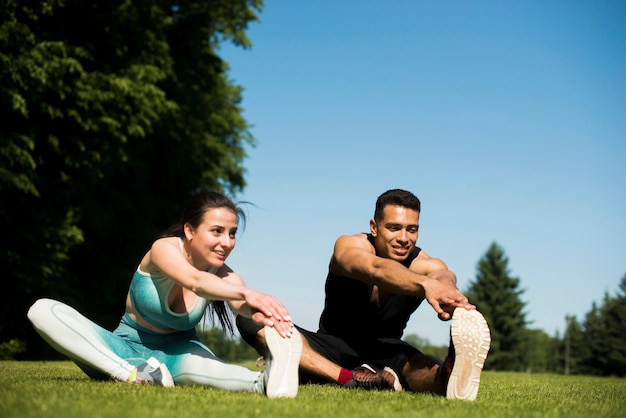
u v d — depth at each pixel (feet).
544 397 13.79
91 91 52.34
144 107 57.82
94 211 61.31
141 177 68.74
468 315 11.78
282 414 8.89
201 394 11.01
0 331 55.62
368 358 15.11
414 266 14.47
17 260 51.42
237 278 14.07
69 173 55.83
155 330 13.92
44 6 49.70
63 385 11.73
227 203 13.38
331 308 15.34
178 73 73.51
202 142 81.92
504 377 28.71
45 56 49.01
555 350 207.72
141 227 71.56
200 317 13.89
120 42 58.23
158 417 8.25
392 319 15.11
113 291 70.44
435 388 12.92
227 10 79.71
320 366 14.53
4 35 46.91
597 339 158.51
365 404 10.43
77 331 12.86
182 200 80.84
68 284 59.57
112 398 9.95
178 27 73.92
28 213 53.52
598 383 24.03
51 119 52.85
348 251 14.15
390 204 14.32
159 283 13.37
